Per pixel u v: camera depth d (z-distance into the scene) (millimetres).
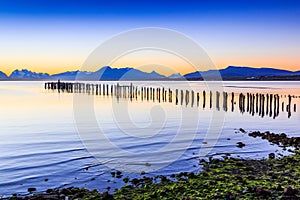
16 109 38000
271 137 19656
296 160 13516
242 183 10227
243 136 20719
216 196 9062
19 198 9688
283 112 39031
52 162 13867
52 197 9562
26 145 17500
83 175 12016
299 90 74750
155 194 9430
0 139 19328
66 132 21906
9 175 12102
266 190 9234
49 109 38062
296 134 22766
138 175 11945
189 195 9234
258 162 13305
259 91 70188
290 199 8688
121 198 9352
